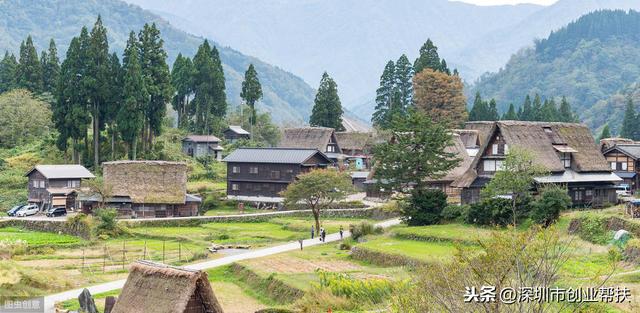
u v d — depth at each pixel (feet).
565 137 282.36
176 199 343.87
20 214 348.38
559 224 224.94
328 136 442.91
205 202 373.61
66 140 403.75
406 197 286.87
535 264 105.91
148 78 415.85
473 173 287.69
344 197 305.73
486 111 522.06
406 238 247.70
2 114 454.40
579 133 287.48
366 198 363.56
